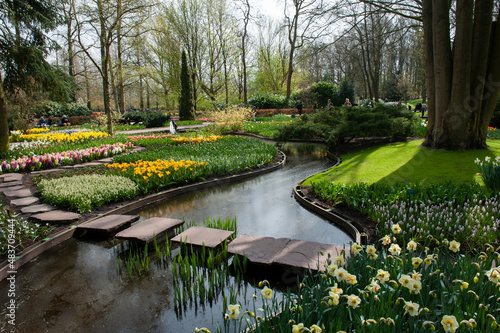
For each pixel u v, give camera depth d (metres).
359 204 4.80
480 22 7.27
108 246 3.98
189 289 2.83
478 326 1.79
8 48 9.92
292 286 2.94
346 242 3.89
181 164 6.80
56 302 2.81
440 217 3.73
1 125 8.85
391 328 1.76
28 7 9.68
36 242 3.88
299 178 7.44
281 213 5.07
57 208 5.08
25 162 7.90
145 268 3.38
